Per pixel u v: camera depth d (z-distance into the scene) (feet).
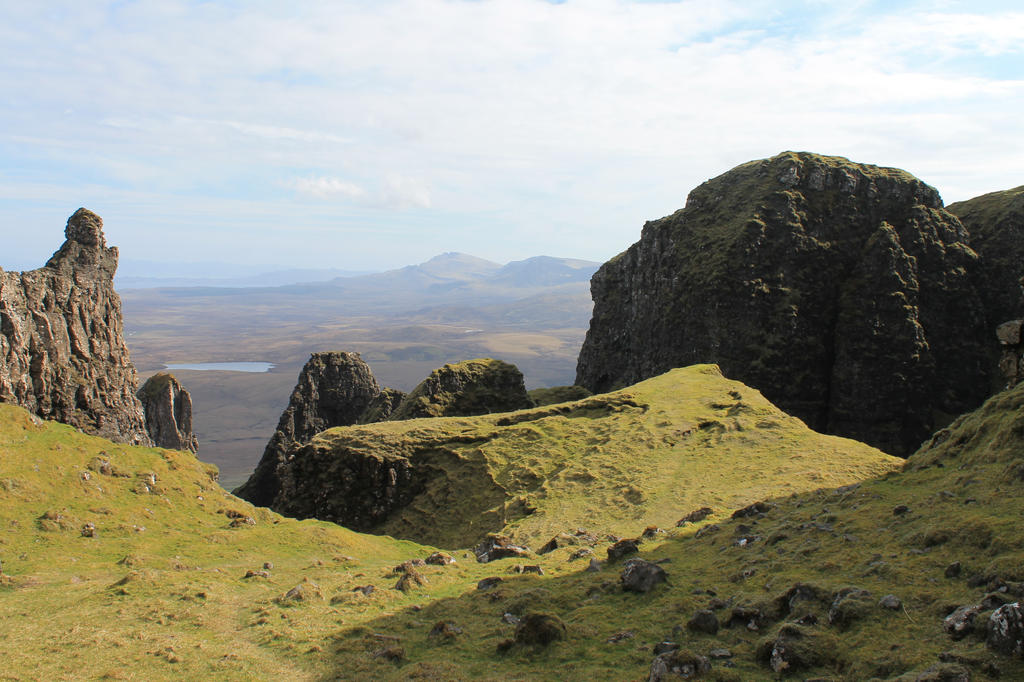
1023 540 75.61
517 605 96.02
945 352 563.89
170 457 179.93
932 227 594.24
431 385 501.15
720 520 143.23
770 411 299.17
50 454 152.25
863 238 602.03
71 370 347.77
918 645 62.13
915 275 574.15
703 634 77.10
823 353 566.77
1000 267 588.50
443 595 109.60
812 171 630.74
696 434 283.59
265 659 83.10
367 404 629.51
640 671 70.85
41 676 75.00
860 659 62.49
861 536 96.07
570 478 260.83
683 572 101.35
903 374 544.62
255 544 143.02
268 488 556.10
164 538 138.51
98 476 155.53
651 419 302.45
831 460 233.76
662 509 205.77
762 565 95.50
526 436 318.65
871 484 127.85
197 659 82.07
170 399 477.36
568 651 78.84
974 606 62.95
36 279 343.46
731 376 559.79
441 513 282.36
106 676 75.97
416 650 85.46
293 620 95.61
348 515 312.09
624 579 96.68
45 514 133.08
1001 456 107.24
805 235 595.88
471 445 323.78
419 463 320.29
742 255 590.14
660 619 83.76
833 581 81.20
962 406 549.95
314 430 603.67
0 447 145.38
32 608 95.96
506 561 135.13
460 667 77.82
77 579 109.40
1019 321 146.92
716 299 585.63
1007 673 53.62
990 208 640.17
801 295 579.07
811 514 118.11
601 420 317.63
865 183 620.08
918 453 140.36
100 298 381.19
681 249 652.07
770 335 568.41
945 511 95.14
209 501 167.63
